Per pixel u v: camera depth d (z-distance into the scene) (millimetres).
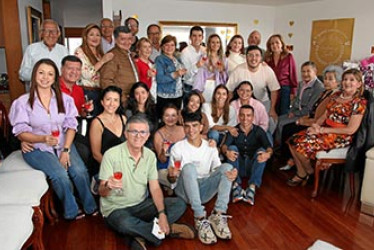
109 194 2115
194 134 2432
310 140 2889
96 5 7281
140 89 2949
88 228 2330
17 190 1853
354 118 2705
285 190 3031
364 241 2188
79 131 2656
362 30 5133
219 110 3268
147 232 2018
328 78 3279
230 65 3990
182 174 2305
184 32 5848
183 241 2166
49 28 3279
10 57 4195
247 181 3164
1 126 2570
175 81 3545
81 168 2467
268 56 4230
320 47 5676
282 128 3793
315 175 2850
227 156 2852
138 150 2092
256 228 2342
